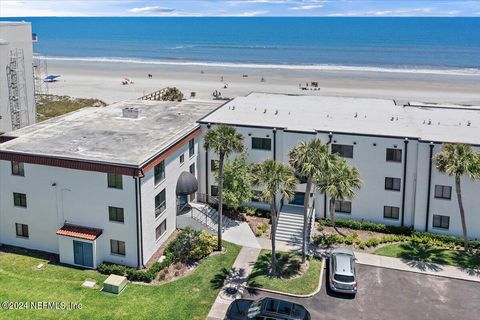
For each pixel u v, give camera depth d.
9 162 40.94
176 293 36.09
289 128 47.25
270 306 31.84
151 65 191.38
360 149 45.69
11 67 74.00
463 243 42.84
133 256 39.19
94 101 111.06
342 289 35.12
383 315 33.16
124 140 43.88
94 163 37.78
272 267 38.19
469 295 35.53
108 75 159.25
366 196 46.72
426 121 49.91
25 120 78.19
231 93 118.31
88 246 39.19
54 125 49.66
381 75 152.00
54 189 40.06
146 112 55.34
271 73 159.50
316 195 47.88
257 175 36.25
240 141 40.06
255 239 44.31
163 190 42.31
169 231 44.34
